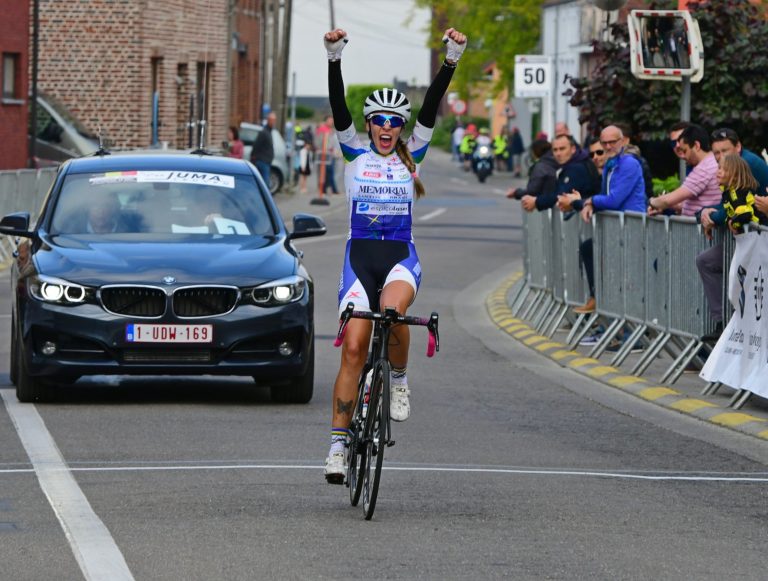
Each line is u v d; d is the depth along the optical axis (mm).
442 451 21375
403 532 15914
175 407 24984
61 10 85938
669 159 44750
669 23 35438
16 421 23312
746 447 22547
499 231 72500
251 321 24609
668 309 29688
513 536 15812
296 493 17938
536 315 40000
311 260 54875
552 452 21641
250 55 123812
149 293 24500
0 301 41844
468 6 140125
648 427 24312
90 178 27688
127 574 13969
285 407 25266
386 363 16641
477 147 127750
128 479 18641
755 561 15008
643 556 15078
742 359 26000
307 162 100000
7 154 72000
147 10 86250
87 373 24469
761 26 43688
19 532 15656
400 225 17562
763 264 25016
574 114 114875
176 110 91250
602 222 33000
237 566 14336
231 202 27391
